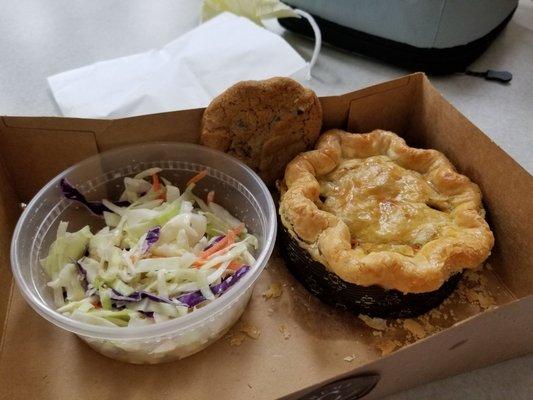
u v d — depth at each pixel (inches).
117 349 7.3
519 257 8.3
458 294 8.5
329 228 7.8
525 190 7.9
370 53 12.7
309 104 8.8
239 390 7.3
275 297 8.4
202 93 10.6
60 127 8.4
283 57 11.4
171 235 8.3
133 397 7.2
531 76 12.4
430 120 9.6
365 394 7.2
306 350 7.7
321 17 12.7
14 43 13.1
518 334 7.2
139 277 7.9
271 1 12.7
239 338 7.9
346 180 8.7
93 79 11.0
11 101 11.2
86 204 8.9
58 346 7.7
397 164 9.1
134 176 9.2
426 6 11.1
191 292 7.6
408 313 8.0
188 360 7.6
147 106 10.2
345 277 7.3
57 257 8.1
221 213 9.2
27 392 7.3
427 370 7.1
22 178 9.1
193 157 9.1
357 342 7.8
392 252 7.5
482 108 11.4
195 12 14.6
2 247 8.2
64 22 14.0
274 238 7.8
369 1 11.7
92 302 7.7
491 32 12.3
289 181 8.7
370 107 9.6
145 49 13.1
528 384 7.7
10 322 8.0
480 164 8.6
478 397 7.5
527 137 10.7
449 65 12.1
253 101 8.5
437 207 8.6
